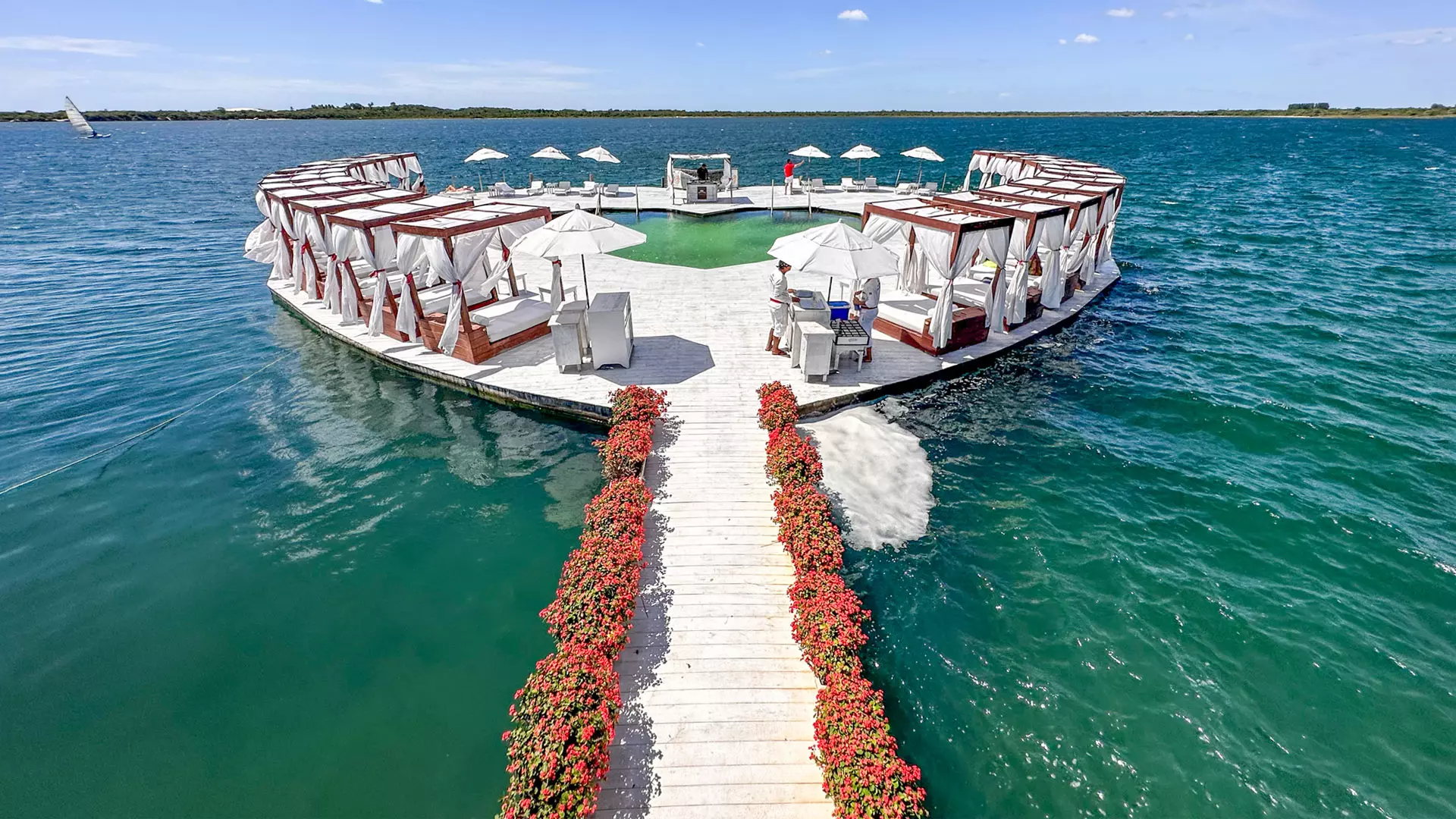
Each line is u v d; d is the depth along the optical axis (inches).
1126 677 285.9
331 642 304.8
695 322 645.9
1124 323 695.7
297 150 3779.5
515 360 558.9
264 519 394.3
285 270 792.3
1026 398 532.7
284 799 235.8
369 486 425.4
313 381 566.3
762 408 459.5
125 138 5738.2
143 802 236.4
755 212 1250.0
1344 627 312.7
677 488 389.4
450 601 329.7
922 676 285.4
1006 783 241.9
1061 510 399.2
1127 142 4237.2
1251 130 5841.5
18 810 234.1
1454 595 331.6
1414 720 266.7
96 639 307.4
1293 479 429.1
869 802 206.7
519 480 431.2
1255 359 605.3
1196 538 375.9
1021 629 311.1
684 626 291.1
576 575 300.2
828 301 560.1
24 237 1231.5
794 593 294.8
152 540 375.2
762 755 237.5
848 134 5674.2
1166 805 234.2
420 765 247.1
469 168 2566.4
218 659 295.9
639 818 216.2
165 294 853.2
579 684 240.1
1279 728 263.3
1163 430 490.6
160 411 521.7
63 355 637.3
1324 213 1370.6
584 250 507.5
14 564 357.1
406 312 571.5
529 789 209.8
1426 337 657.6
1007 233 547.8
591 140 4687.5
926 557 356.8
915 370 541.3
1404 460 446.9
